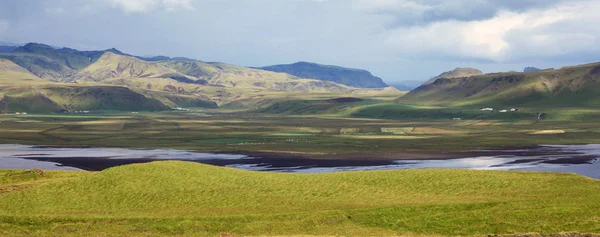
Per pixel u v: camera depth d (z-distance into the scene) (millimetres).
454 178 92562
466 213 71000
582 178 90688
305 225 68312
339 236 63844
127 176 93500
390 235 64438
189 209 78750
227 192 86750
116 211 78625
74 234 64562
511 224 66438
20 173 109812
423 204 76625
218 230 66750
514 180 90250
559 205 72875
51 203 82312
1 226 66188
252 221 69688
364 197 83062
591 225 64938
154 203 82000
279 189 88500
